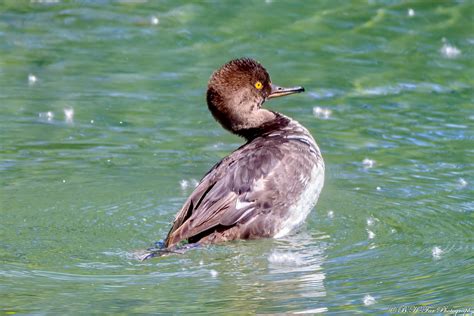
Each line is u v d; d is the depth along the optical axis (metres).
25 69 15.21
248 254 9.75
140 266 9.38
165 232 10.30
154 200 11.14
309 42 16.11
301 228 10.45
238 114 11.39
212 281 9.06
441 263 9.41
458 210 10.78
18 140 12.80
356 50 15.78
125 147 12.73
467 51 15.61
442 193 11.27
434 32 16.27
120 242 9.99
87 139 12.92
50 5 17.69
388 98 14.20
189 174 11.95
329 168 12.08
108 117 13.65
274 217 10.25
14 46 16.03
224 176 10.23
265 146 10.66
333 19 16.91
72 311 8.34
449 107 13.88
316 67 15.23
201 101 14.20
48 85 14.69
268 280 9.07
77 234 10.14
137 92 14.48
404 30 16.38
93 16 17.30
